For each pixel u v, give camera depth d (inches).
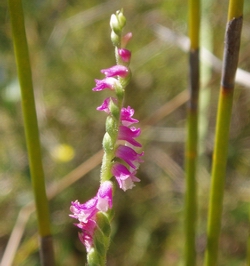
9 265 11.6
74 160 15.6
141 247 14.5
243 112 15.5
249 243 9.1
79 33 16.4
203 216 14.4
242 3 6.4
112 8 16.3
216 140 7.2
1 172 15.1
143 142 15.5
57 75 16.2
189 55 8.1
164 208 15.0
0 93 14.6
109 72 5.4
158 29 14.6
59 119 16.0
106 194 5.2
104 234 5.4
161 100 15.8
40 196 7.4
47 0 16.0
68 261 14.3
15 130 15.2
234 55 6.6
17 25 6.5
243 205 14.3
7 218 14.8
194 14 7.8
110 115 5.4
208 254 7.8
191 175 8.5
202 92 12.5
